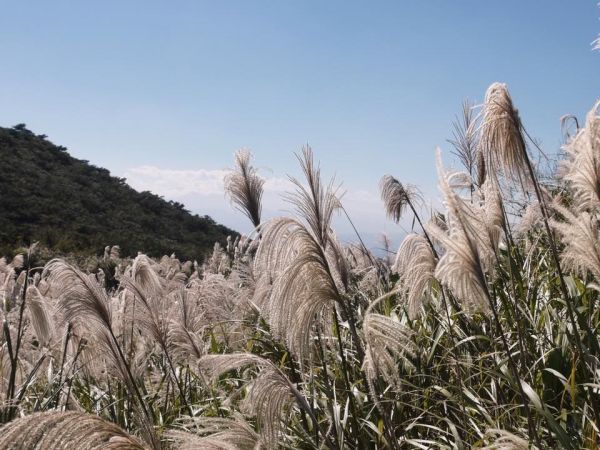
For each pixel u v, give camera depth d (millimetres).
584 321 1326
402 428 1518
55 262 1670
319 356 1693
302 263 1210
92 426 844
